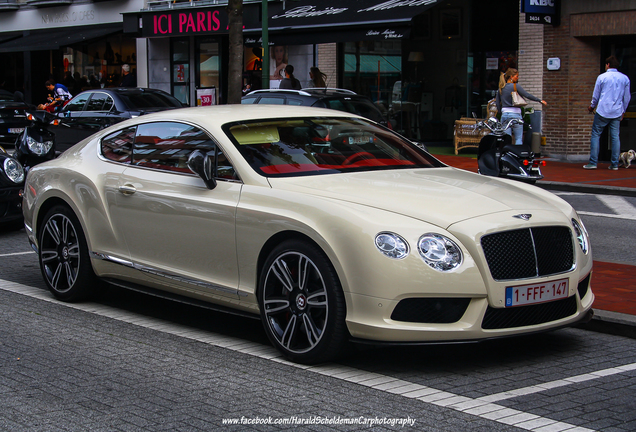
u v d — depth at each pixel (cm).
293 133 572
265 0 1830
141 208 580
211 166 530
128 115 1727
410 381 453
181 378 460
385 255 444
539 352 512
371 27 1859
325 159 553
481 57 2030
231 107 613
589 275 514
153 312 625
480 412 402
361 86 2255
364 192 495
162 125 602
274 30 2070
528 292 461
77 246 639
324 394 430
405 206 472
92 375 466
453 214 467
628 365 484
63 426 386
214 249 531
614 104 1595
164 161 584
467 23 2048
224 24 2356
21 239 975
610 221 1094
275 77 2395
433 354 507
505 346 525
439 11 2111
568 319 487
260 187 513
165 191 565
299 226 475
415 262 442
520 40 1875
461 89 2103
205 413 402
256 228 501
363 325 449
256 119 577
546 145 1847
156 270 573
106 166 623
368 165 561
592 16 1733
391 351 513
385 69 2219
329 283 463
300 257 479
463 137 1881
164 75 2695
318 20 2027
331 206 471
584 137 1806
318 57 2283
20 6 3172
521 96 1666
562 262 485
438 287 441
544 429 379
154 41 2709
